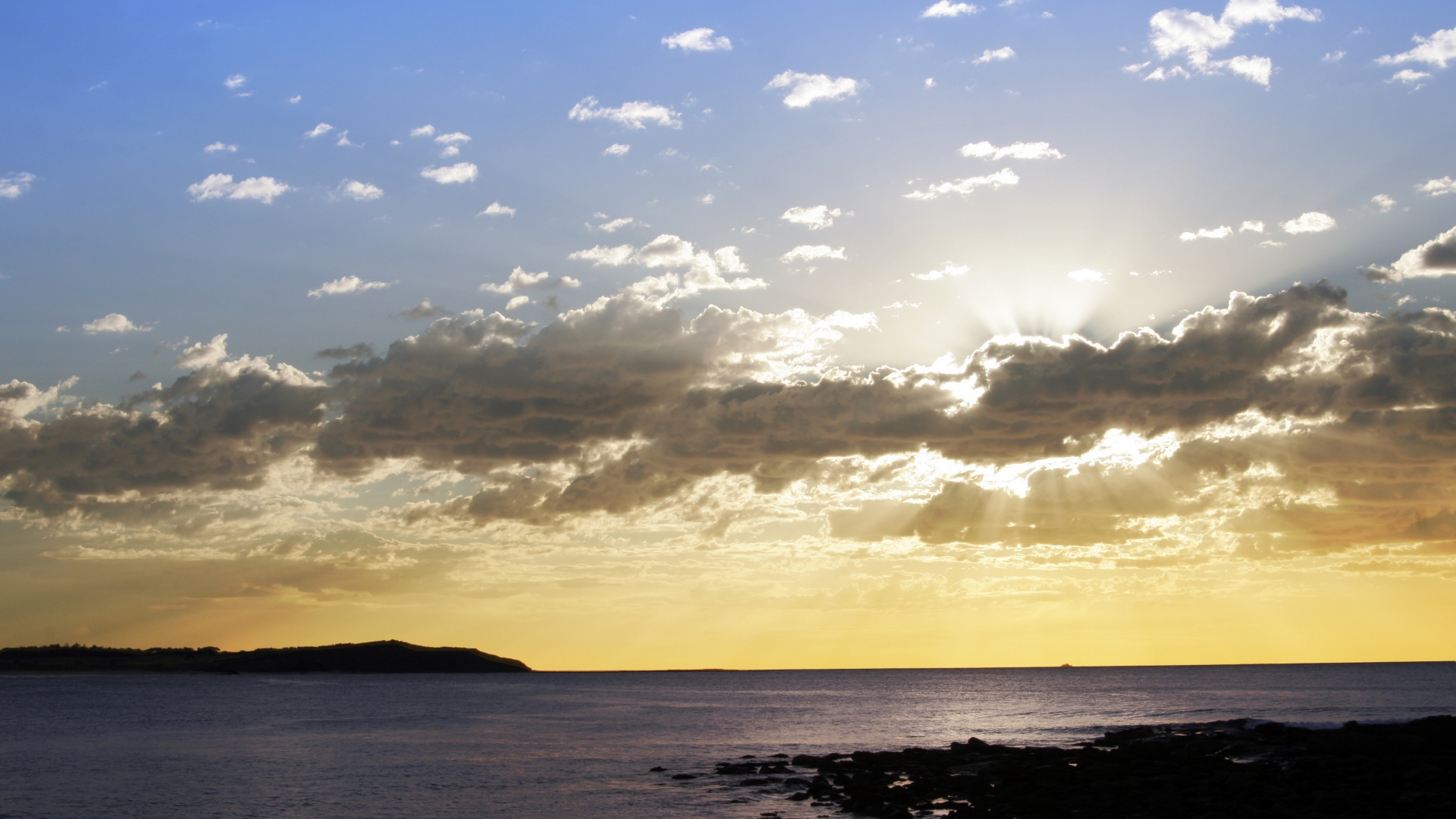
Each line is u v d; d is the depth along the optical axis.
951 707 160.62
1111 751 67.31
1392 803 42.31
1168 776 52.47
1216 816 41.34
